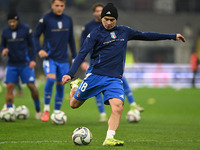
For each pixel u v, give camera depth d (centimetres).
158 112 4581
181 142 2270
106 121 3428
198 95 7269
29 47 3347
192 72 9375
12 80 3272
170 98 6581
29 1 11856
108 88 2000
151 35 2153
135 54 12488
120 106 1961
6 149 1903
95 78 2031
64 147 1970
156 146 2075
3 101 5072
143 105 5419
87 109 4641
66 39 3203
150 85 9406
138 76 9338
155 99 6359
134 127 3047
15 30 3259
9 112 3109
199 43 12706
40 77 10388
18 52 3262
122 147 1956
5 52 3161
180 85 9394
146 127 3064
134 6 13550
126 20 12875
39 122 3141
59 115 2988
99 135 2505
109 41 2038
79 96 2064
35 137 2327
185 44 12325
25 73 3284
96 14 3262
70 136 2388
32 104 4956
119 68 2052
